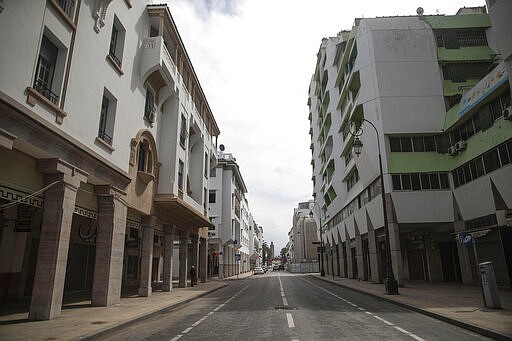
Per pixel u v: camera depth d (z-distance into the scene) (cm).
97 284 1480
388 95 2795
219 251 5056
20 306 1412
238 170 5634
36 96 1033
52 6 1127
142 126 1936
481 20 2942
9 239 1542
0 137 891
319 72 5503
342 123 3803
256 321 1112
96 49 1418
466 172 2450
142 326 1070
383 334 891
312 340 822
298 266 7656
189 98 2631
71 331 897
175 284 3172
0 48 899
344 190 4116
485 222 2278
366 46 2989
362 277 3459
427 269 3134
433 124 2719
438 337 858
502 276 2070
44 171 1133
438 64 2853
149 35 2053
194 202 2703
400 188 2647
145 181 1911
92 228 2133
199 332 950
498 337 822
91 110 1370
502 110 2069
